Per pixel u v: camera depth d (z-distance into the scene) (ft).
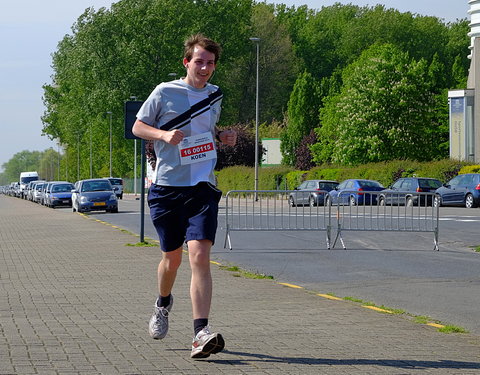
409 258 58.08
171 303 25.05
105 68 294.05
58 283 42.70
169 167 23.36
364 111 242.37
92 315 31.50
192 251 22.72
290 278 47.06
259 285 42.04
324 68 401.70
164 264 24.20
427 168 179.93
